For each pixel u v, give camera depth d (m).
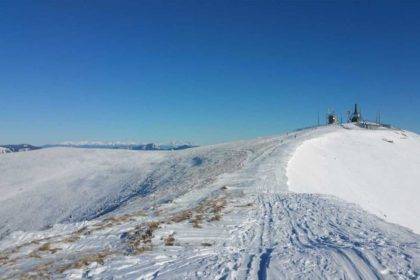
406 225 45.47
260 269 11.16
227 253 13.48
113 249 14.48
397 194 58.66
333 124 123.00
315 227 17.91
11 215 57.22
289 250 13.38
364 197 49.62
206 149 88.38
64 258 13.22
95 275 10.95
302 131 105.50
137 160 88.25
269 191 31.89
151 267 11.64
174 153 92.50
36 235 19.56
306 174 47.31
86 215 51.09
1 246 17.44
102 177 74.19
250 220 20.12
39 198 63.91
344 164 66.25
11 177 79.44
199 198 30.25
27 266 12.37
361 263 11.01
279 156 55.81
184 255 13.17
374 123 126.88
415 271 10.15
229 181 38.84
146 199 40.16
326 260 11.55
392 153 84.19
